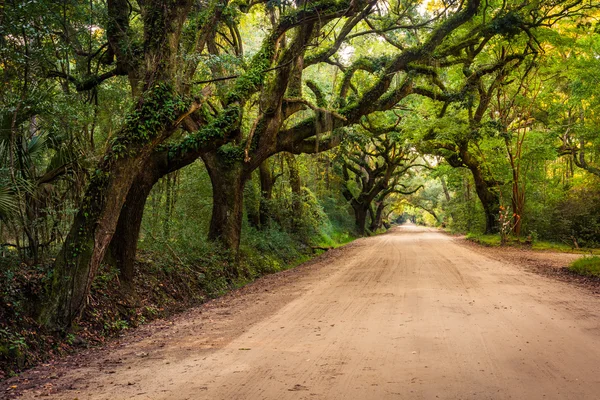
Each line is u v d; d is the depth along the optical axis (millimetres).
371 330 8336
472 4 18453
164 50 10523
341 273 18109
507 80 30203
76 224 9578
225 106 15719
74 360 7859
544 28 24281
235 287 16312
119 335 9898
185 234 16766
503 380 5582
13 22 9180
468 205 48625
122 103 13273
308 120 19141
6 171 9391
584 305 10203
